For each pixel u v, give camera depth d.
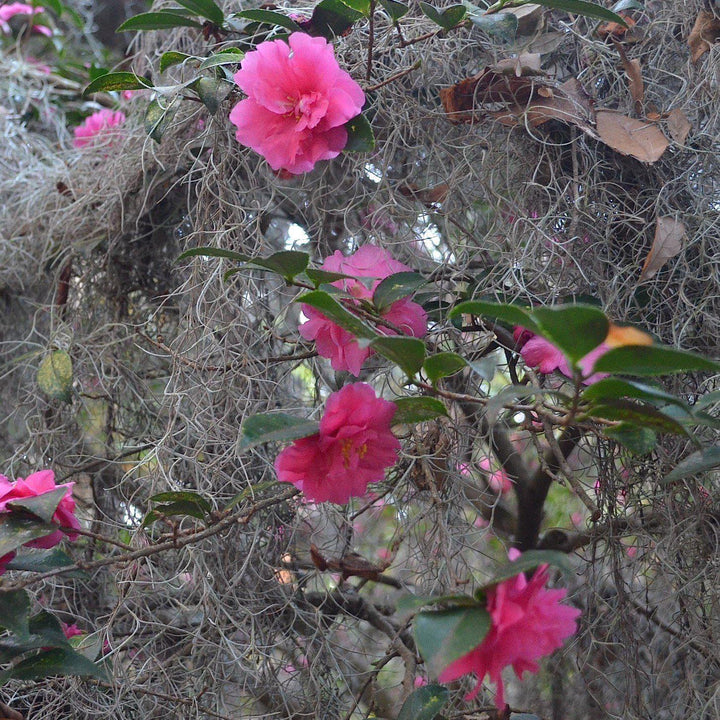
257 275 1.08
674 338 0.92
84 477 1.27
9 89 1.64
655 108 0.99
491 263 1.03
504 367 1.24
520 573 0.60
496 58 1.04
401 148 1.06
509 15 0.89
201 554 0.95
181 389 1.01
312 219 1.14
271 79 0.84
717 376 0.93
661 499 0.94
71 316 1.27
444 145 1.06
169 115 0.96
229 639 1.00
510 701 1.18
